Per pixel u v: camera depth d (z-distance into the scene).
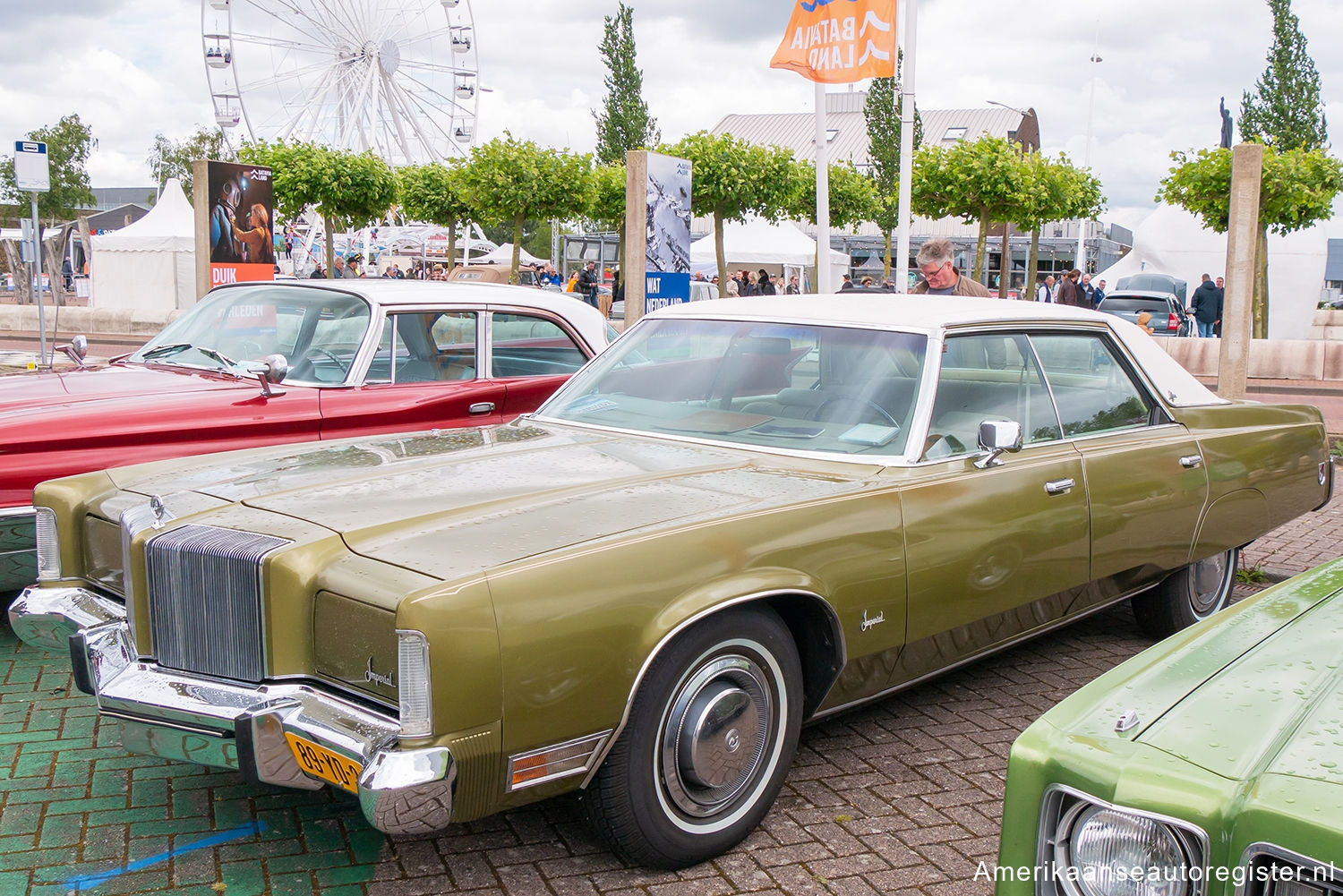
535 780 2.34
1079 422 3.78
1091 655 4.46
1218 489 4.16
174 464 3.34
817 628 2.91
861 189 29.03
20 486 4.05
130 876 2.64
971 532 3.19
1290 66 37.09
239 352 5.29
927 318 3.47
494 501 2.73
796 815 3.03
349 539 2.49
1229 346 8.42
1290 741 1.58
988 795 3.17
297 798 3.08
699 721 2.60
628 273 8.45
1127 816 1.55
